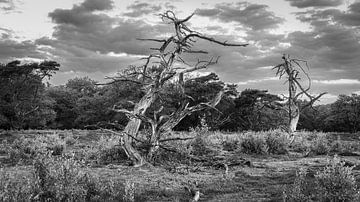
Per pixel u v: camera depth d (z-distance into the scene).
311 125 78.19
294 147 26.97
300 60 36.97
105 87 79.38
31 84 64.50
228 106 61.84
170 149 18.72
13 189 8.80
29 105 63.28
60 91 82.00
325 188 9.20
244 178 13.75
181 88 20.12
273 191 11.00
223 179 13.09
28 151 18.97
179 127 59.56
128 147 17.36
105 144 20.17
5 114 62.16
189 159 18.77
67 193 9.11
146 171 15.30
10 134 33.72
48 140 22.75
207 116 53.72
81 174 10.27
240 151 23.52
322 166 16.86
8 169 14.21
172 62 19.36
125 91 59.75
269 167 16.91
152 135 18.25
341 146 25.88
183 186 12.17
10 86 62.84
